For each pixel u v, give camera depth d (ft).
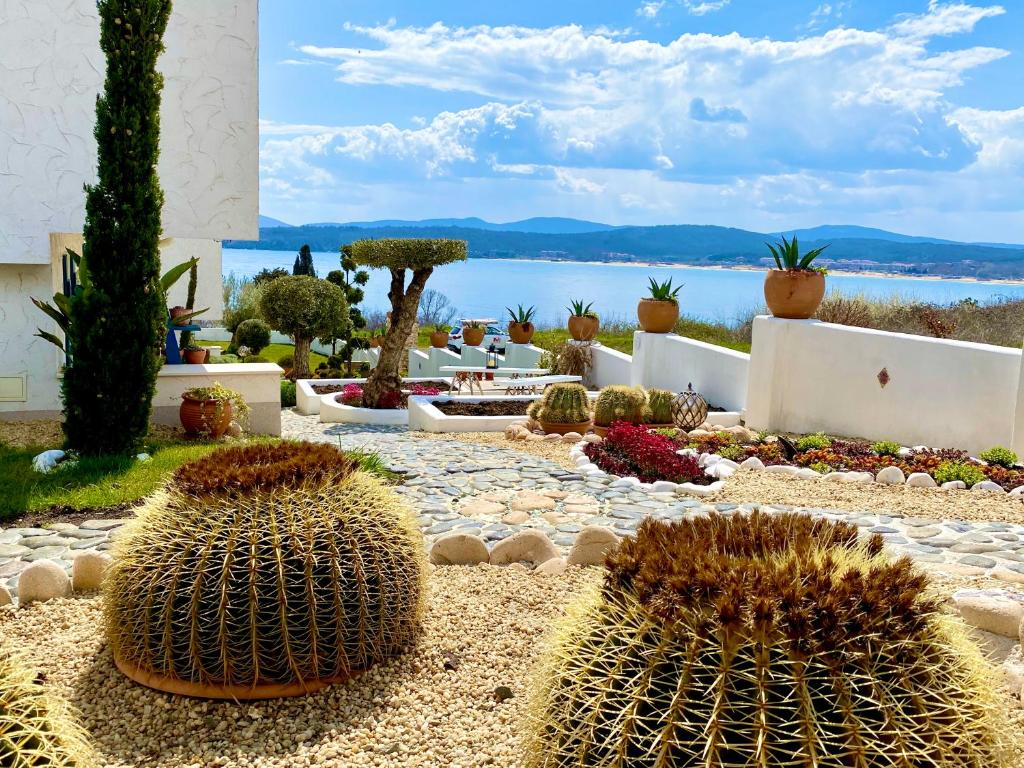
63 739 6.97
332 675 11.70
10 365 34.81
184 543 11.27
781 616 6.45
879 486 25.14
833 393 35.86
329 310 68.33
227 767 10.05
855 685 6.30
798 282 36.76
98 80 33.78
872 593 6.68
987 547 18.57
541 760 7.52
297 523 11.39
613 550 8.04
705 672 6.46
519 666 12.46
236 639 11.10
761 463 27.81
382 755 10.25
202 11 35.24
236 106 36.24
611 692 6.82
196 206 36.35
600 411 36.73
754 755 6.17
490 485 25.05
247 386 37.09
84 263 27.45
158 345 33.60
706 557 7.30
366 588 11.84
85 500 21.85
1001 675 7.59
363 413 45.83
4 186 33.30
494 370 53.88
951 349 31.12
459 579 16.19
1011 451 28.53
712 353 43.39
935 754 6.34
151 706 11.30
